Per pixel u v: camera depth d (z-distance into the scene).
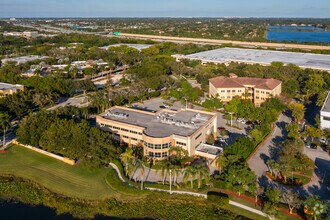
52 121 118.69
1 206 88.75
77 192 92.88
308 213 77.88
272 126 139.00
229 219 79.75
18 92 166.88
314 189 90.94
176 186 92.94
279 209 81.38
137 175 99.81
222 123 145.50
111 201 87.69
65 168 105.31
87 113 146.62
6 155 114.75
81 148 102.88
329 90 180.62
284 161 99.81
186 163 101.50
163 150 105.56
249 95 174.88
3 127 121.00
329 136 120.50
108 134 110.56
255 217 79.81
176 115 127.88
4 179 100.38
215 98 162.88
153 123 119.19
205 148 111.88
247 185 91.94
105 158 102.88
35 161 110.31
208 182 91.75
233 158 95.69
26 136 115.25
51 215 84.69
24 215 84.81
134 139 115.88
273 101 151.75
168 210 84.19
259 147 119.12
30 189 95.25
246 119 147.88
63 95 189.38
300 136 122.06
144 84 187.38
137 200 88.38
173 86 197.25
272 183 94.12
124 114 128.75
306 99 172.75
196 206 85.19
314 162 107.12
